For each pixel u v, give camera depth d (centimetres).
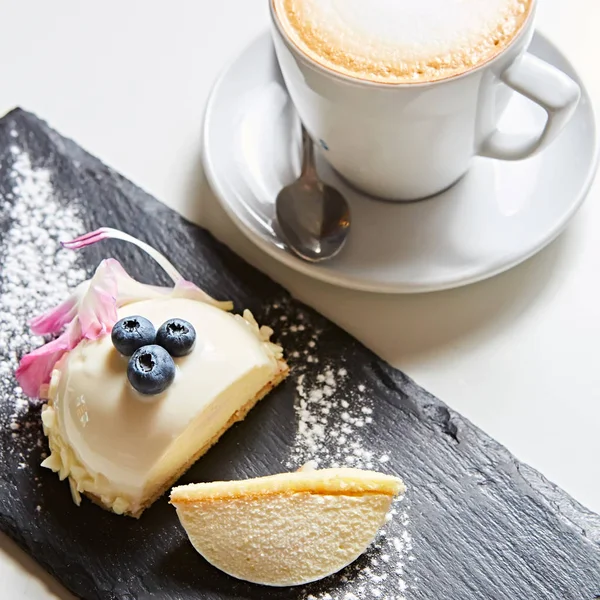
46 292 61
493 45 55
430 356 58
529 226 59
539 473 56
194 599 54
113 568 55
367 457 57
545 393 57
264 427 58
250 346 57
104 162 65
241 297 60
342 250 59
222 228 62
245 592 54
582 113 60
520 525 55
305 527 54
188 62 68
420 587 54
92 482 56
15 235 62
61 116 66
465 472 56
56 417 57
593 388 57
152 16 69
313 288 60
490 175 61
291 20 56
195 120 66
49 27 69
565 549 54
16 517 56
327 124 58
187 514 55
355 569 55
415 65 55
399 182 59
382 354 59
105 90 67
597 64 65
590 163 59
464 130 57
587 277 60
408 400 57
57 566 55
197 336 56
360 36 56
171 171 64
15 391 59
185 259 61
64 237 62
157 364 54
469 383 58
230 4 69
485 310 59
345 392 58
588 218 61
